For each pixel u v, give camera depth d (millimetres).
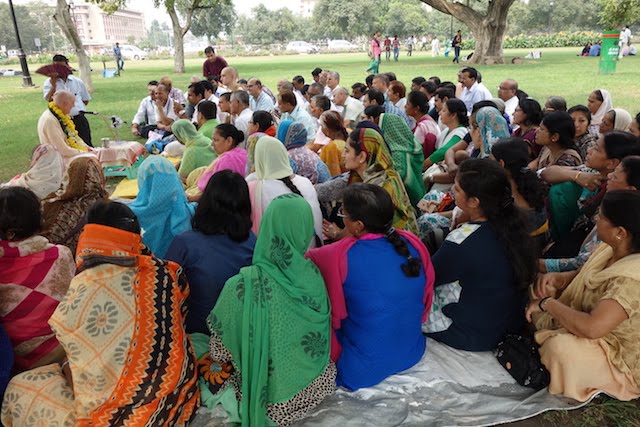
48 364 2699
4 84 25203
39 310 2627
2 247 2559
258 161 3730
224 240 2895
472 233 2867
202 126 6738
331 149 5387
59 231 3898
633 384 2672
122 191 6082
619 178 3010
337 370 2854
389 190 3785
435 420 2627
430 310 3125
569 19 81750
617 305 2449
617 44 20047
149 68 36938
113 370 2229
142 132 9656
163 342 2357
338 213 4043
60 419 2291
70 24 18312
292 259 2529
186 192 5109
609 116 5121
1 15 93688
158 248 4004
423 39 59719
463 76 8930
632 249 2525
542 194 3387
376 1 75938
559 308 2688
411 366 2959
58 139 6141
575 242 3750
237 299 2484
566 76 19484
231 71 9703
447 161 5160
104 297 2211
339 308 2783
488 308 2943
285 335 2484
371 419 2633
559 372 2707
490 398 2760
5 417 2393
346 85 19609
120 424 2268
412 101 6098
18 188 2658
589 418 2643
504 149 3400
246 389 2494
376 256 2686
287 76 24562
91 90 19250
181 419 2539
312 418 2645
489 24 27312
